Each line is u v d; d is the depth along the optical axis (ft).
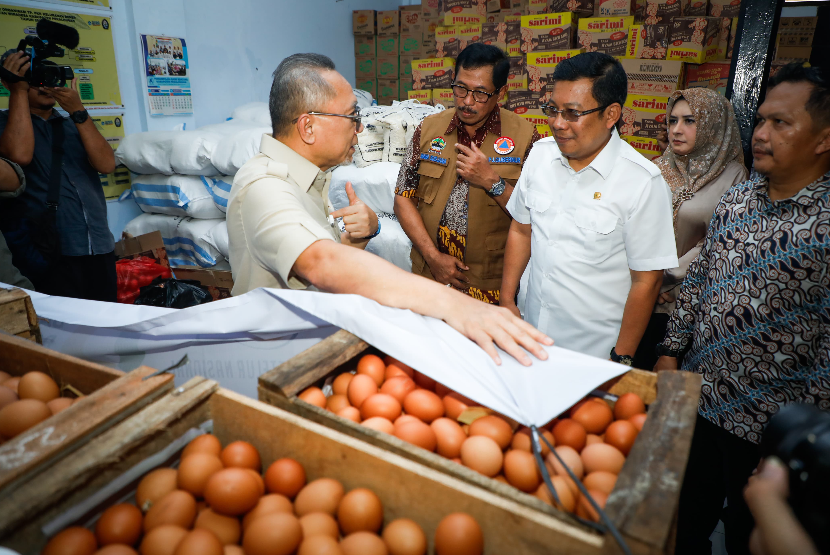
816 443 2.00
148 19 11.14
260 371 3.76
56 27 7.57
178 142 10.43
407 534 2.27
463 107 6.56
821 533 1.97
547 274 5.55
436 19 15.93
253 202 3.89
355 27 17.46
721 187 6.48
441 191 7.08
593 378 2.86
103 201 8.62
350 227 4.40
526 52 11.23
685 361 5.16
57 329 3.84
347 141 4.28
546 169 5.58
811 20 13.20
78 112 7.91
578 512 2.23
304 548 2.20
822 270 3.80
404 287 3.37
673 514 2.02
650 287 5.03
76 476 2.18
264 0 14.21
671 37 9.59
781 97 3.79
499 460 2.65
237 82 13.82
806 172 3.88
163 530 2.24
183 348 3.71
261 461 2.73
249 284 4.17
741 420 4.46
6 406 2.85
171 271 10.05
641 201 4.93
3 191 7.22
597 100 4.66
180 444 2.67
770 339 4.17
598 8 11.07
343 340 3.16
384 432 2.69
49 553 2.10
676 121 6.67
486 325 3.15
